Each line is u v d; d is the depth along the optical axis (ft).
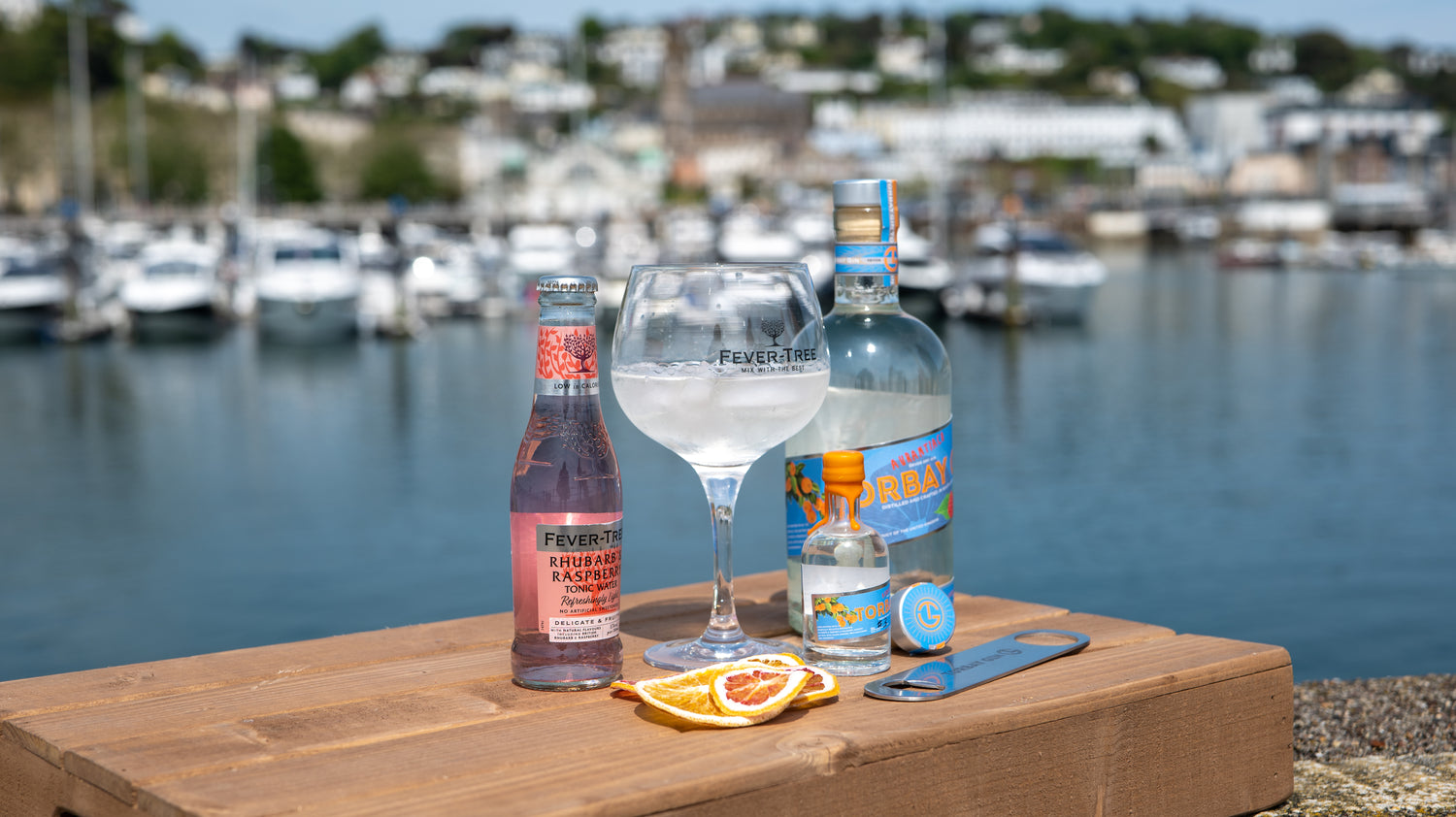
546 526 5.33
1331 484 43.91
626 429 57.72
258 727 4.95
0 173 284.00
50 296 98.27
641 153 465.88
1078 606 28.81
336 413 65.41
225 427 61.05
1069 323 109.40
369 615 29.30
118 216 264.52
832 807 4.52
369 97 642.22
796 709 4.98
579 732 4.81
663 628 6.65
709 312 5.36
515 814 3.98
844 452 5.58
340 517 40.29
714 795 4.25
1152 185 481.87
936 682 5.16
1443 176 410.52
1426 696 10.57
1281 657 5.71
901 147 566.77
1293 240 317.83
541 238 129.49
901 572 6.04
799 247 114.01
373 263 113.70
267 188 326.85
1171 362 85.61
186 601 30.86
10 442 56.70
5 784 5.09
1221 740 5.51
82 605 30.50
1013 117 566.36
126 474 48.57
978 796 4.84
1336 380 75.20
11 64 357.82
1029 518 38.60
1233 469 47.11
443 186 370.32
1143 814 5.29
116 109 298.97
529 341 103.19
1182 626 27.48
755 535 36.29
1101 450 51.67
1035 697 5.04
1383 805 6.61
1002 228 116.47
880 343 6.11
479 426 60.59
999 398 68.39
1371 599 29.40
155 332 101.04
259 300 98.12
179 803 4.13
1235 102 560.20
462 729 4.89
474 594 30.99
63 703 5.34
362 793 4.20
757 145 548.31
